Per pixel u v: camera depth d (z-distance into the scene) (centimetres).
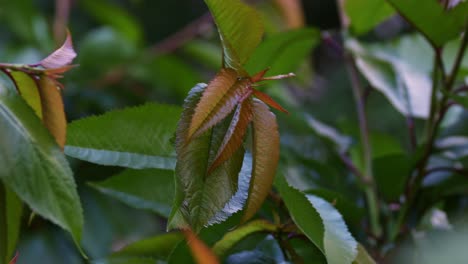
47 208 57
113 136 67
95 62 170
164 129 67
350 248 65
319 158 96
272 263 69
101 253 142
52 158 58
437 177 86
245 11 61
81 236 58
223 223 69
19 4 175
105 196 150
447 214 85
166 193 74
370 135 94
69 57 62
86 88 165
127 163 67
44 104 61
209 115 58
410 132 91
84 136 67
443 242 81
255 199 60
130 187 74
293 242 71
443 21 80
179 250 69
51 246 137
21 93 61
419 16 80
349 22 96
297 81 155
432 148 88
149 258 75
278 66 93
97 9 183
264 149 60
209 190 59
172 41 183
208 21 186
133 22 181
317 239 63
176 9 338
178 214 59
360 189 91
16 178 56
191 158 59
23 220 126
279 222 70
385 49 98
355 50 94
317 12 348
